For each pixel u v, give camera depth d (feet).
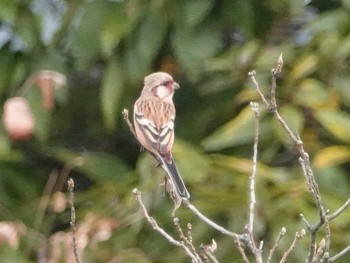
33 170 45.50
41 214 42.06
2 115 43.01
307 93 38.88
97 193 41.01
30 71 43.88
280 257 36.04
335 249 36.52
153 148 31.63
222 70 42.47
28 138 44.37
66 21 43.14
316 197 24.34
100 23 41.88
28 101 42.06
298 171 38.58
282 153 40.60
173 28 41.83
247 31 42.47
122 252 38.91
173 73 44.37
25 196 43.68
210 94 43.68
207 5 41.60
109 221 39.37
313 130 39.73
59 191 43.47
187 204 25.93
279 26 43.75
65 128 47.32
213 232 37.55
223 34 43.68
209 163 37.65
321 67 40.78
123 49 41.91
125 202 39.63
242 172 37.29
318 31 40.96
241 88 42.52
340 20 40.96
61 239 39.32
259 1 42.86
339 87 40.22
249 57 41.93
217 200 37.06
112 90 41.73
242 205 36.99
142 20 41.68
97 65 46.44
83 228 39.32
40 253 40.32
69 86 46.44
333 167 38.17
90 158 43.09
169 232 38.83
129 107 43.68
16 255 40.37
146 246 39.34
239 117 38.42
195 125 43.47
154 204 38.78
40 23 43.70
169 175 28.68
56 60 43.98
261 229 36.32
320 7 45.09
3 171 43.68
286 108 38.42
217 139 37.96
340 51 39.68
